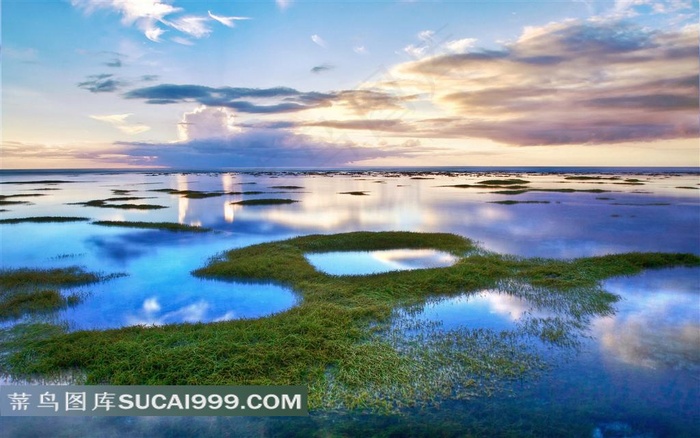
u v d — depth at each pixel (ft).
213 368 27.45
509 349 31.01
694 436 21.68
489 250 65.87
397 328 34.88
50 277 51.08
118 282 50.65
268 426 22.61
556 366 28.60
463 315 38.04
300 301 42.52
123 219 105.40
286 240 72.59
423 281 46.50
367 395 25.02
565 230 85.20
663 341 32.58
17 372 27.91
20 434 22.21
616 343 32.22
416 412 23.61
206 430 22.39
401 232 79.36
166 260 61.62
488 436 21.74
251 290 47.16
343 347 30.42
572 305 40.52
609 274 50.49
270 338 31.65
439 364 28.66
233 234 83.82
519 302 41.42
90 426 22.82
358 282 47.32
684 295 43.55
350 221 100.12
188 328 34.42
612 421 22.89
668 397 24.94
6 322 37.68
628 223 93.81
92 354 29.19
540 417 23.17
